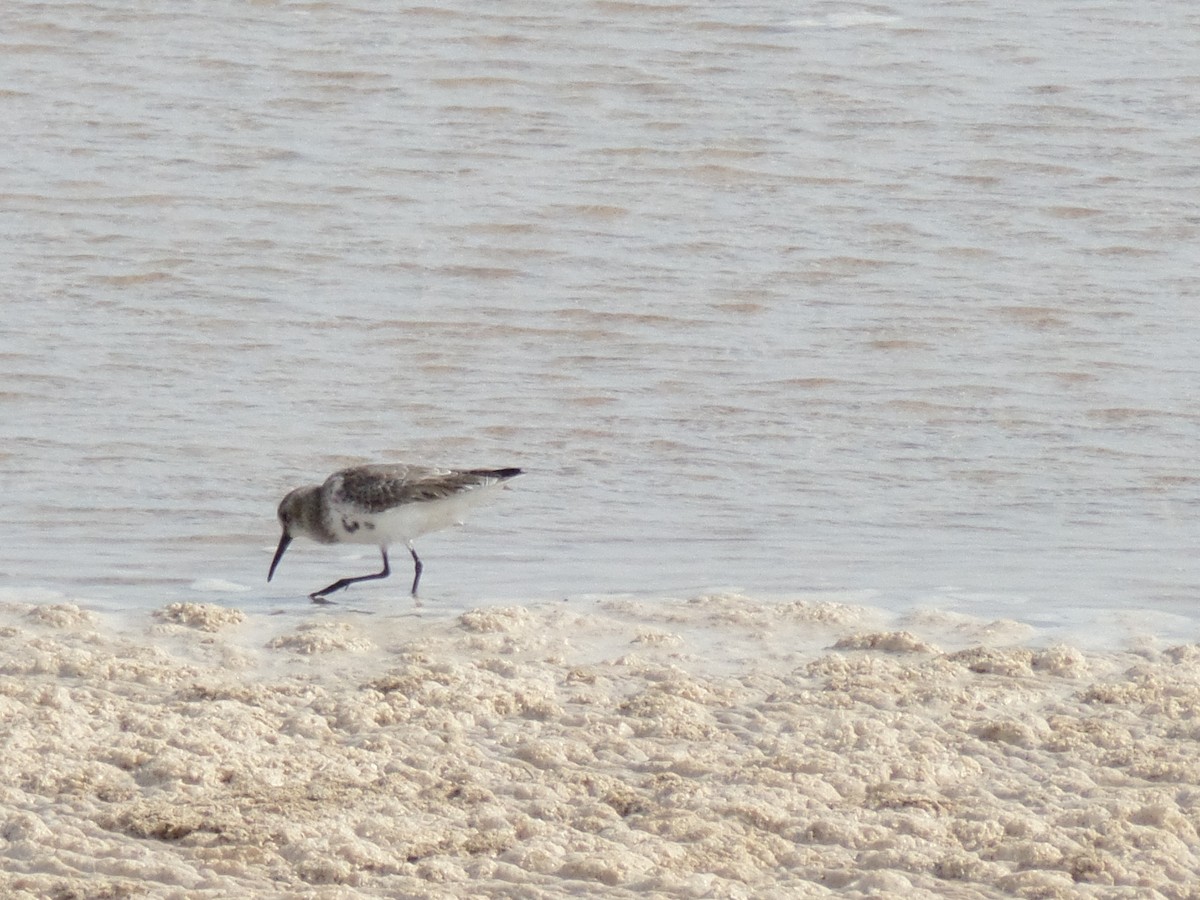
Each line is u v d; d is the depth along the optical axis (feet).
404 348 64.03
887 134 90.33
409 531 42.55
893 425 57.52
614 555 45.98
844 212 80.48
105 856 26.48
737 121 91.66
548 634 38.70
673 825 27.99
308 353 63.26
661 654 37.52
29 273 70.28
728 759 31.04
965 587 43.01
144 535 47.09
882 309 69.05
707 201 81.61
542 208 79.92
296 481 51.80
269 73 96.27
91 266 71.41
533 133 89.76
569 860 26.45
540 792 29.27
